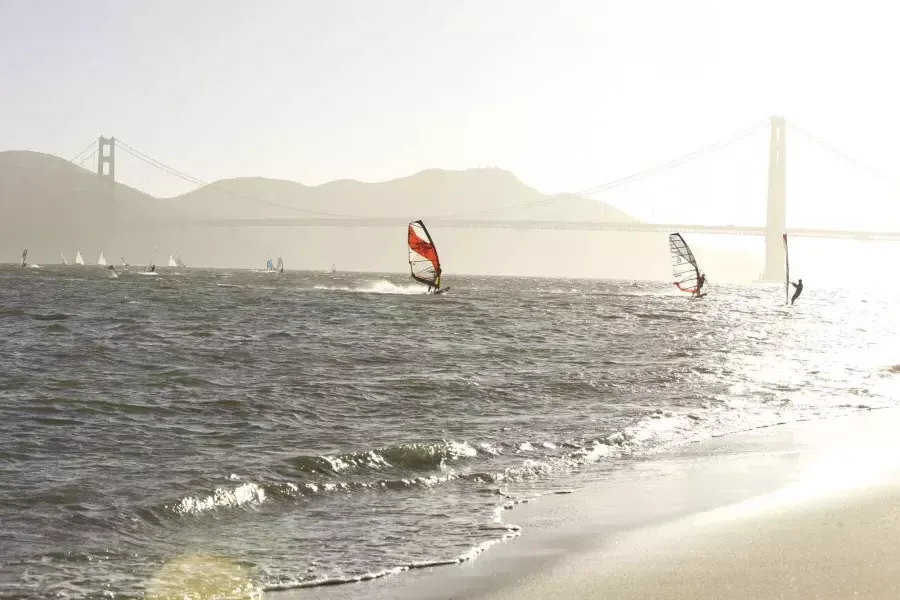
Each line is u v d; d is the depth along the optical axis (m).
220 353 23.09
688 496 9.15
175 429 12.70
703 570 6.51
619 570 6.64
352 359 22.41
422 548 7.38
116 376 18.16
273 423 13.34
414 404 15.41
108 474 9.76
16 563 6.82
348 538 7.68
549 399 16.39
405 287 84.31
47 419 13.10
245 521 8.23
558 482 9.95
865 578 6.18
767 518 8.04
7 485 9.08
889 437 12.95
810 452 11.70
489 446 11.73
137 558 7.07
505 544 7.47
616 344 29.05
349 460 10.64
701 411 15.30
